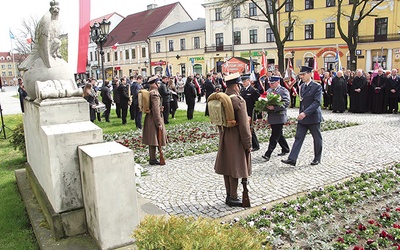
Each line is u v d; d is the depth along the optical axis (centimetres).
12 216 502
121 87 1442
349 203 507
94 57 7181
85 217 382
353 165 707
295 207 486
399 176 621
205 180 643
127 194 343
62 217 373
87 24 1236
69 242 364
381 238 396
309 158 778
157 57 5959
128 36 6494
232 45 4972
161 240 249
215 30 5106
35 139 471
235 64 3038
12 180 679
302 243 400
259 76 1741
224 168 502
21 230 458
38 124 425
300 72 723
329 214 470
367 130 1100
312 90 706
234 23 4931
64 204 377
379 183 584
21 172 657
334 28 4269
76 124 407
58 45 456
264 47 4762
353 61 2925
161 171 715
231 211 495
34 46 484
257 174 669
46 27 444
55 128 391
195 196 561
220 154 504
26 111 545
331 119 1381
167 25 6206
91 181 339
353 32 2888
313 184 600
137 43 6178
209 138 1064
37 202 481
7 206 537
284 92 781
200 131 1191
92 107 1478
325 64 4394
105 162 331
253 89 882
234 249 248
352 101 1587
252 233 287
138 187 614
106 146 369
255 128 1200
